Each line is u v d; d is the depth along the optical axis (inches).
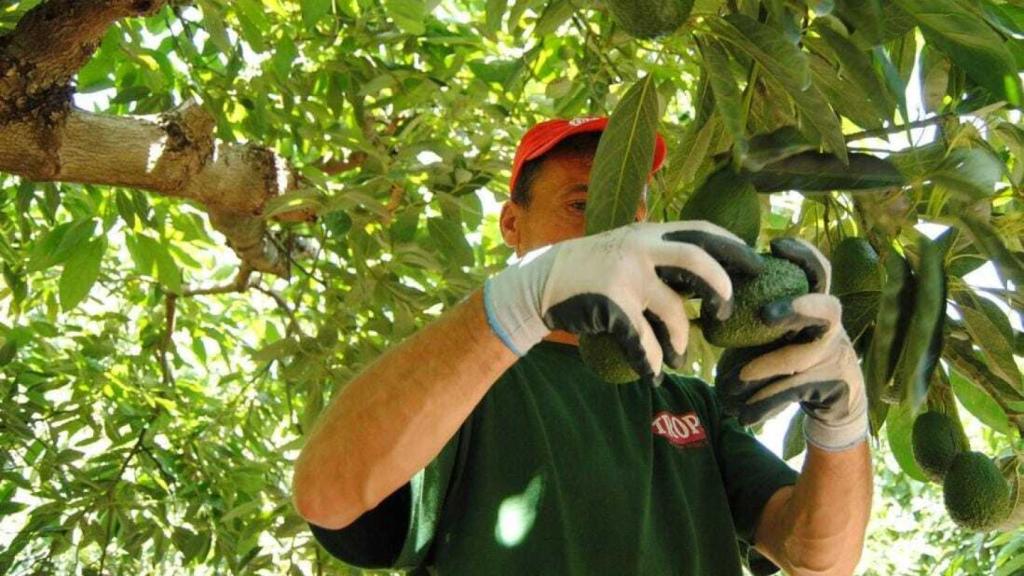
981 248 71.7
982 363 80.0
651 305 52.7
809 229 94.0
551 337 82.7
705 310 56.1
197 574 224.5
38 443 183.8
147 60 150.1
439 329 61.1
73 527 167.2
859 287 73.9
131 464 188.2
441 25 163.2
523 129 156.6
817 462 70.4
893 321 68.5
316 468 65.5
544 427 76.4
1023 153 82.0
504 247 152.5
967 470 77.1
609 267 53.2
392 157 144.3
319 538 72.2
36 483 204.5
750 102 75.3
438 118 158.1
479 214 150.6
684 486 81.0
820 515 73.5
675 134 131.6
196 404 203.6
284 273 164.4
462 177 135.9
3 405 172.2
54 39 104.3
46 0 105.3
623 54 136.3
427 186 139.1
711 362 116.9
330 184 137.3
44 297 198.1
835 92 74.7
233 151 128.3
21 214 152.8
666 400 84.2
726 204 64.2
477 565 72.5
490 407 76.1
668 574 77.1
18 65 104.5
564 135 82.5
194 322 205.8
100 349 181.0
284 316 197.2
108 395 185.9
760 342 57.0
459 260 135.9
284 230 173.6
